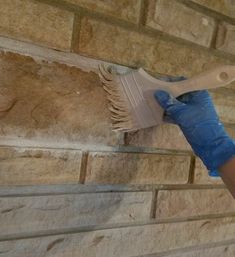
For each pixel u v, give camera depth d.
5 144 0.82
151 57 1.02
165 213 1.11
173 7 1.04
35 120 0.86
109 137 0.97
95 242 0.98
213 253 1.26
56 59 0.87
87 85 0.92
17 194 0.85
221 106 1.20
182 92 0.91
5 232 0.84
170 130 1.09
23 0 0.81
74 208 0.94
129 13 0.96
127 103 0.94
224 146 0.85
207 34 1.13
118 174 1.00
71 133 0.91
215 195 1.23
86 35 0.91
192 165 1.16
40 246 0.89
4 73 0.81
